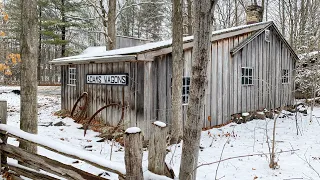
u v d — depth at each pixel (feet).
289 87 43.34
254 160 18.99
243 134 27.32
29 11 13.53
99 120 29.84
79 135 25.44
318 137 25.85
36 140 11.14
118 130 25.64
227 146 22.80
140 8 102.22
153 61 24.58
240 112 33.91
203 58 8.87
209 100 29.78
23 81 13.74
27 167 11.97
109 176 14.28
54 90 70.28
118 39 56.90
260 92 37.24
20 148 12.10
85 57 32.35
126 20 107.24
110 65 28.07
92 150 20.79
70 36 100.99
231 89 32.60
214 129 29.04
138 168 7.34
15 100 51.88
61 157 16.44
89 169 15.03
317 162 18.42
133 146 7.26
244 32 33.78
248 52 35.12
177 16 22.57
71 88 36.50
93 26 85.30
